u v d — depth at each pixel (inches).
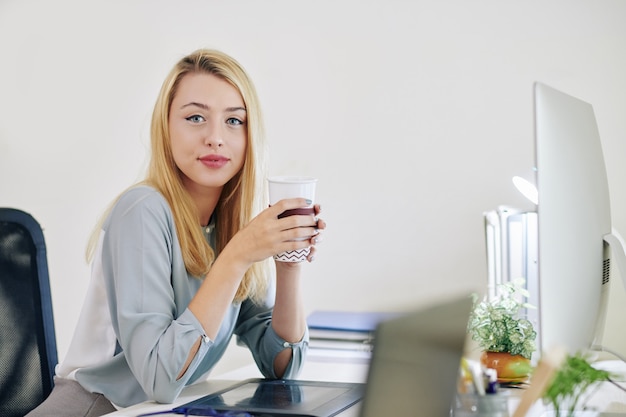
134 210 62.9
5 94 137.8
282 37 126.4
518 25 118.1
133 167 133.3
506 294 68.2
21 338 70.2
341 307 124.0
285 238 59.4
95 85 134.3
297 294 69.2
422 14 121.0
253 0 127.5
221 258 60.3
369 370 39.5
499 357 61.6
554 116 56.3
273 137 127.2
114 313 64.7
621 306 108.8
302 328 70.0
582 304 58.6
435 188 121.4
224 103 66.3
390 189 122.8
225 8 128.7
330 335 109.7
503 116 119.0
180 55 130.9
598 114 115.9
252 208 70.3
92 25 134.0
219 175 66.7
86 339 67.4
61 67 135.6
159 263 62.1
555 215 55.6
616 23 115.2
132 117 133.1
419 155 121.9
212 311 59.8
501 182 119.3
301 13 125.5
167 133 66.7
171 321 61.4
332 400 56.2
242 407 53.4
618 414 52.0
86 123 134.8
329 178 125.3
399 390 40.2
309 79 125.6
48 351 71.2
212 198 69.9
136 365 59.4
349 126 124.1
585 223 59.4
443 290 121.0
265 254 59.8
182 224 65.4
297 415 51.4
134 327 59.8
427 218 121.6
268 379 67.2
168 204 65.4
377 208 123.2
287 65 126.3
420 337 41.1
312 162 125.9
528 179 118.3
